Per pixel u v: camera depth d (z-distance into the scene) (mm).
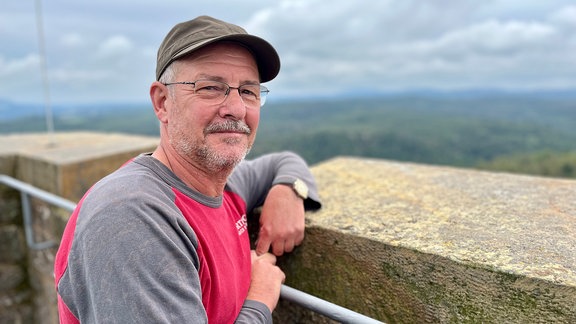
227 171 1094
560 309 937
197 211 1033
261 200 1533
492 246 1146
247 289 1175
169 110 1065
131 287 782
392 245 1197
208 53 1029
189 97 1029
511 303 1001
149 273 805
